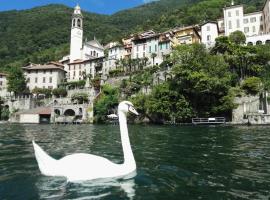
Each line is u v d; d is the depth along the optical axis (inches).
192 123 1979.6
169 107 2117.4
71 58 4439.0
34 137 924.0
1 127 1728.6
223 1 5211.6
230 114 1993.1
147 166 390.3
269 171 363.3
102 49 4658.0
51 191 266.2
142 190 272.1
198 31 3634.4
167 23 5093.5
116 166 331.6
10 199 243.4
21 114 2957.7
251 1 5157.5
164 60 2955.2
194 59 2215.8
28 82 4124.0
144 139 826.8
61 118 2819.9
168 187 283.7
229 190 276.1
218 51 2502.5
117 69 3297.2
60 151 561.6
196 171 360.5
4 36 6707.7
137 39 3553.2
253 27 3235.7
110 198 247.9
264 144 677.9
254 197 254.1
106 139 849.5
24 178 312.7
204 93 2055.9
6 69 5182.1
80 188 275.4
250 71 2305.6
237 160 446.3
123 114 367.6
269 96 1882.4
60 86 3863.2
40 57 5693.9
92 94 3107.8
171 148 603.2
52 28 7111.2
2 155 491.2
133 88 2657.5
